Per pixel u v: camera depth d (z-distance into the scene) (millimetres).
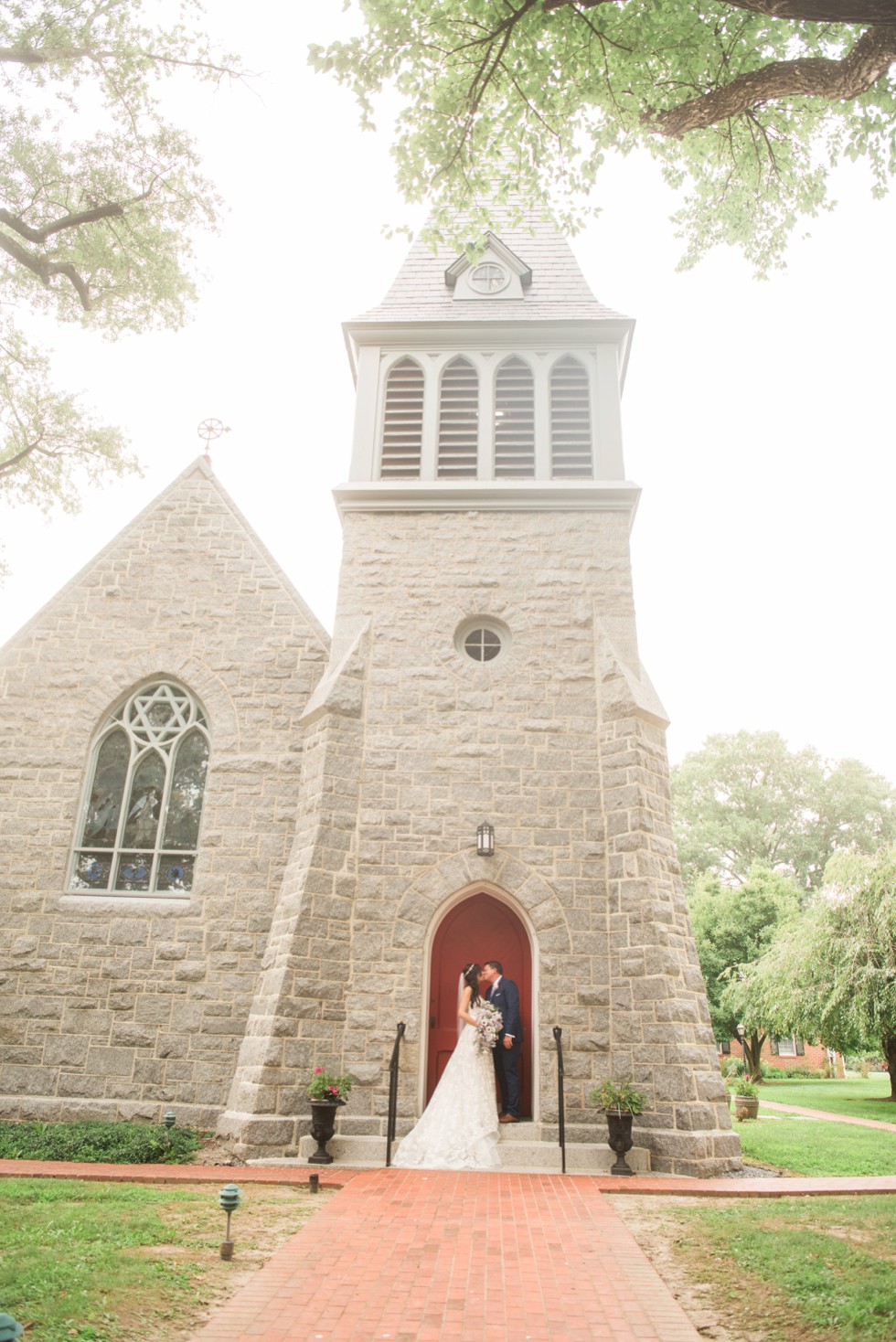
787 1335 4969
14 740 13578
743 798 45719
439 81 8664
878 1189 8781
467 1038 10500
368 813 12203
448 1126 9992
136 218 13539
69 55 11250
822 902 21141
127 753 13727
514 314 15734
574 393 15328
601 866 11836
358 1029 11117
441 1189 8438
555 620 13430
